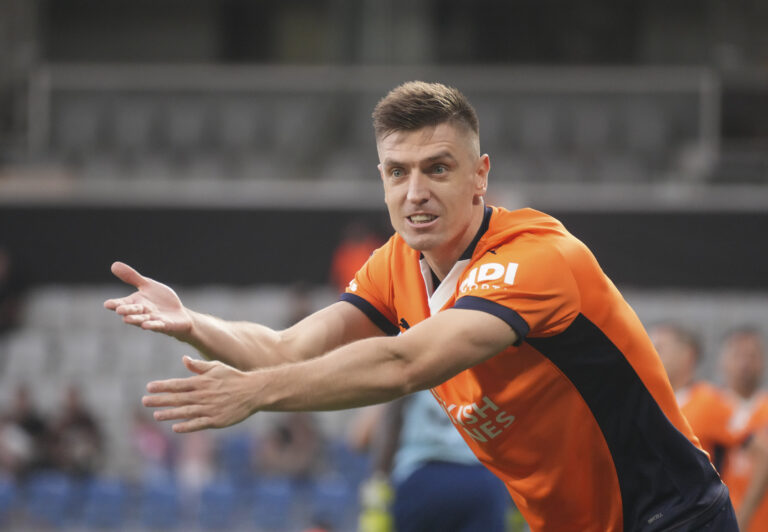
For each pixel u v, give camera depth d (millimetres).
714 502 10516
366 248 43469
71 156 53000
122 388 44062
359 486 37656
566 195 49094
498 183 50906
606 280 10062
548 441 10391
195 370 8500
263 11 68938
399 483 18031
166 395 8461
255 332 10625
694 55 64875
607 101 54156
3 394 43688
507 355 9977
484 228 10180
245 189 49781
